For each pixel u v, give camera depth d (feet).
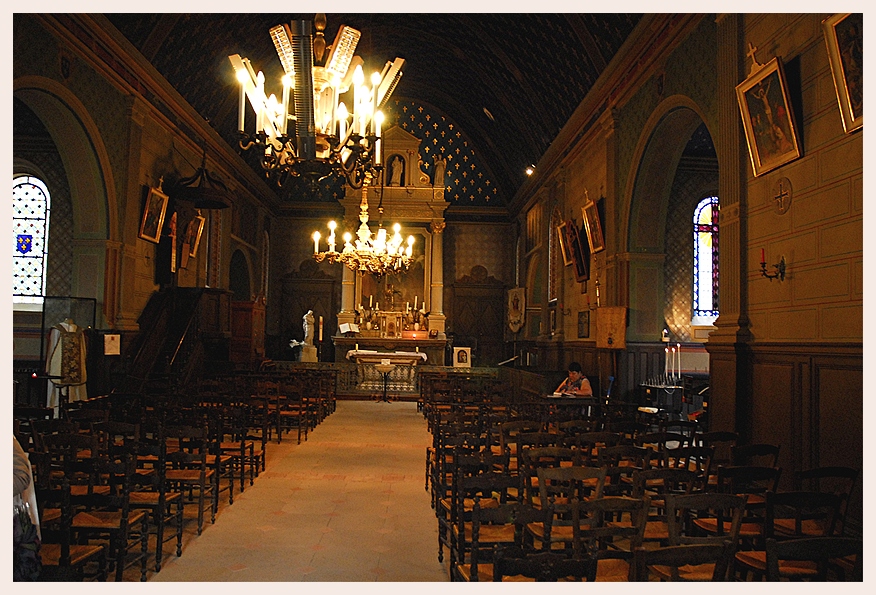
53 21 39.47
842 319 23.68
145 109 52.11
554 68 56.59
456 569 17.21
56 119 43.62
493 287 98.68
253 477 31.60
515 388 63.41
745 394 30.07
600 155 52.95
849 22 22.04
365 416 56.08
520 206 90.38
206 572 19.42
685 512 20.70
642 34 41.47
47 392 43.09
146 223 53.31
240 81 31.42
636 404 42.29
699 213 60.54
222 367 58.29
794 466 26.32
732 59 31.24
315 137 30.58
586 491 22.07
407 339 85.92
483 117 83.35
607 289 50.01
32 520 13.34
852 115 22.48
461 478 17.53
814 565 16.42
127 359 49.29
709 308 59.88
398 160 94.43
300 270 97.35
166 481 23.07
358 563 20.39
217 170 69.97
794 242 26.71
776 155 27.55
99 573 17.66
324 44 34.01
